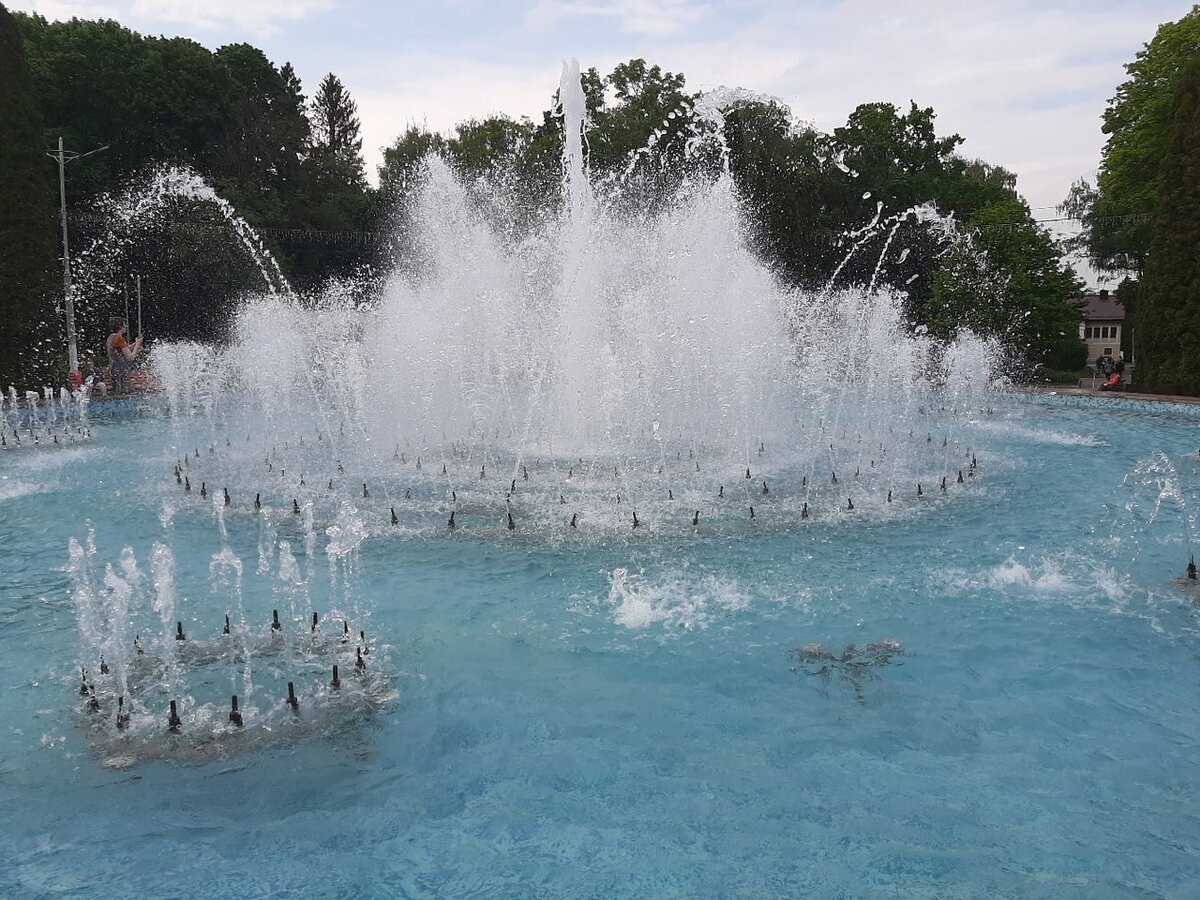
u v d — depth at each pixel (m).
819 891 3.29
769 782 4.07
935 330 29.56
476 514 9.16
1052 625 5.99
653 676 5.23
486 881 3.38
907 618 6.14
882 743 4.43
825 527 8.62
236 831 3.75
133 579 7.20
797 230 32.72
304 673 5.33
